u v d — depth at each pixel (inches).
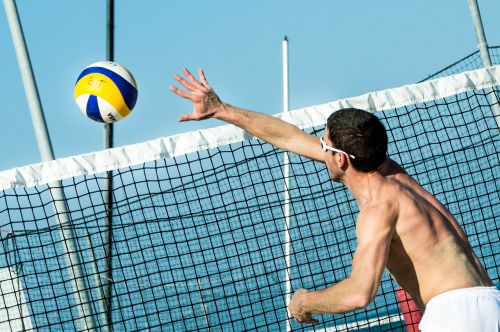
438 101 522.0
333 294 301.6
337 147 322.7
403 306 514.9
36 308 619.2
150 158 455.2
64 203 568.4
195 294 708.7
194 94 360.2
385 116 494.3
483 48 684.1
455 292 306.0
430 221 314.3
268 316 772.6
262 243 620.7
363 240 302.7
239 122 362.3
